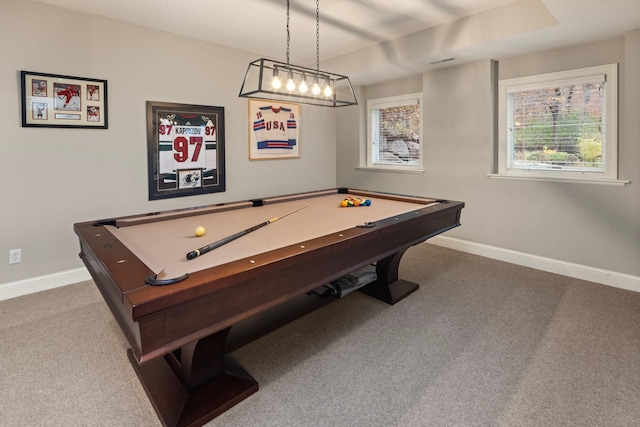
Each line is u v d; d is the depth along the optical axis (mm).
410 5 2924
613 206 2988
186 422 1493
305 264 1571
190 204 3811
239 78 4098
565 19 2551
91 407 1638
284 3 2859
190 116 3711
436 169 4207
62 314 2557
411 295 2840
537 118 3498
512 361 1953
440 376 1836
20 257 2875
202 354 1648
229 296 1298
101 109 3145
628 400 1638
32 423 1539
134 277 1241
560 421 1521
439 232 2590
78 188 3096
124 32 3227
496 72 3695
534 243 3484
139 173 3422
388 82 4754
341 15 3119
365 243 1897
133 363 1916
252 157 4312
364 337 2229
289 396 1703
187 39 3639
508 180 3607
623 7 2357
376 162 5098
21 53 2748
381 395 1701
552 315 2482
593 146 3174
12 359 2008
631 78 2811
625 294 2836
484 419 1538
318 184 5152
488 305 2650
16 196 2818
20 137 2793
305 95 2609
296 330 2328
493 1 2867
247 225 2178
